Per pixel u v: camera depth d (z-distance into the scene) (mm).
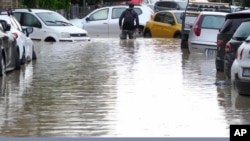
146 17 40938
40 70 20906
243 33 17125
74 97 15156
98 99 14812
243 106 13734
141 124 11805
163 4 50062
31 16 33688
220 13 25719
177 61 23750
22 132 11250
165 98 14906
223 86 16906
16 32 21562
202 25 25609
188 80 18156
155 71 20500
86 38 34156
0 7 37250
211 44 25344
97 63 23047
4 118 12547
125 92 15875
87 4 66812
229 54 17344
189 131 11180
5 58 18969
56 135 10961
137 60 24125
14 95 15539
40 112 13180
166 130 11273
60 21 34188
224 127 11492
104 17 39438
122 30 36156
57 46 30906
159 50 28797
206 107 13625
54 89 16516
